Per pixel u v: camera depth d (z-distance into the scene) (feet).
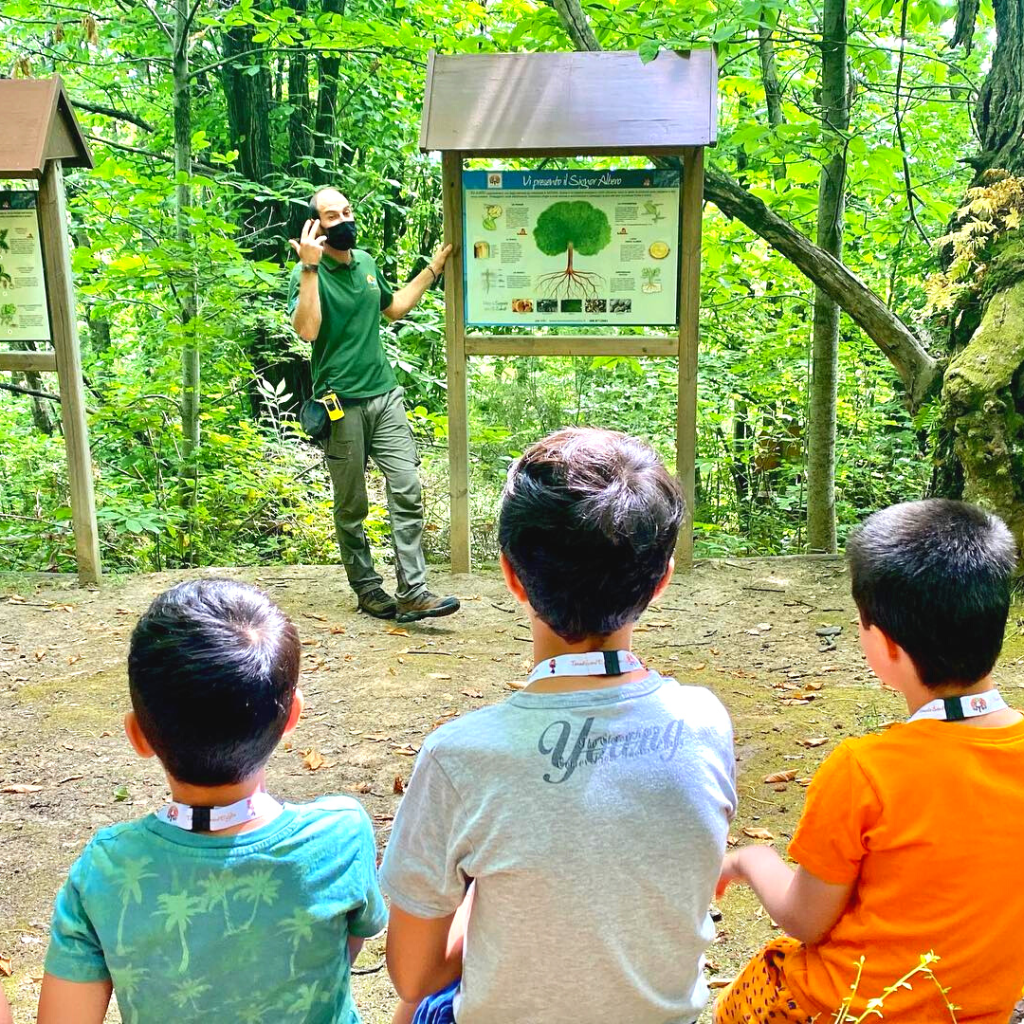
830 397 21.16
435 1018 4.78
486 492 24.44
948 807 4.39
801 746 11.16
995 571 4.59
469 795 4.08
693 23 17.13
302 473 25.48
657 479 4.38
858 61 19.86
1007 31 16.20
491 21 29.37
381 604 15.92
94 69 35.17
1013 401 15.15
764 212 18.21
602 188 16.43
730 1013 5.43
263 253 36.29
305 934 4.46
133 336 35.55
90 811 10.12
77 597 17.12
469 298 17.06
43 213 16.67
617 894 3.99
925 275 22.99
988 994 4.45
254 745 4.42
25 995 7.36
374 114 36.35
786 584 17.34
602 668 4.26
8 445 26.37
